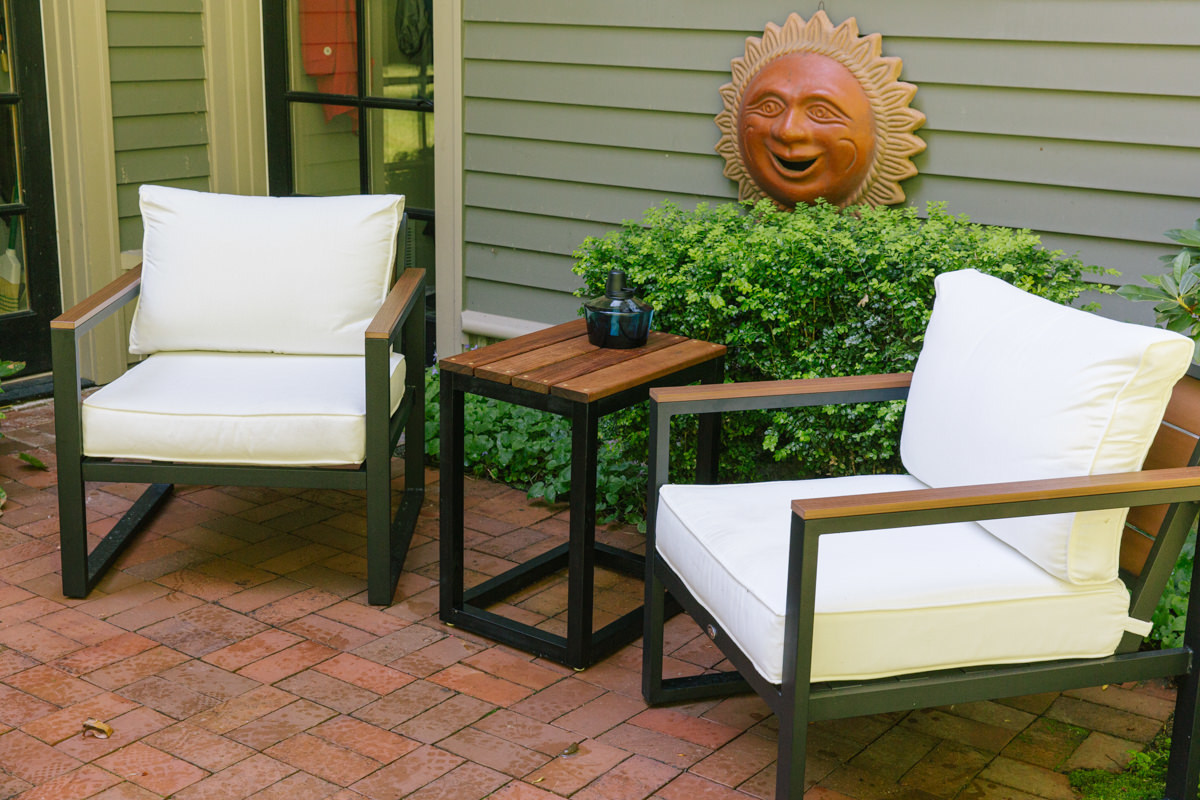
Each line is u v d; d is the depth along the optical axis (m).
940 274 2.61
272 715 2.36
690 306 3.04
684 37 3.60
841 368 2.94
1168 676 2.09
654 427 2.37
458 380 2.62
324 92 4.68
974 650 1.94
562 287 4.09
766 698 1.92
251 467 2.78
